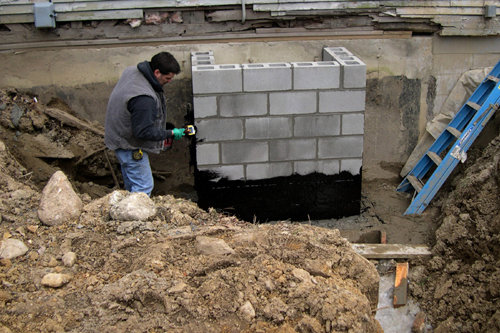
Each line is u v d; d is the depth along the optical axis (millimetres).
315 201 4586
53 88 4820
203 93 4066
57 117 4629
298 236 2865
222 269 2582
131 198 3021
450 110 5316
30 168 4281
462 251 3703
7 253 2582
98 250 2723
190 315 2303
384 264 3867
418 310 3637
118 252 2725
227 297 2381
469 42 5172
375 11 4914
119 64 4840
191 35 4875
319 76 4125
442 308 3490
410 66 5184
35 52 4703
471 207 3908
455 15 4980
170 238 2832
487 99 4387
